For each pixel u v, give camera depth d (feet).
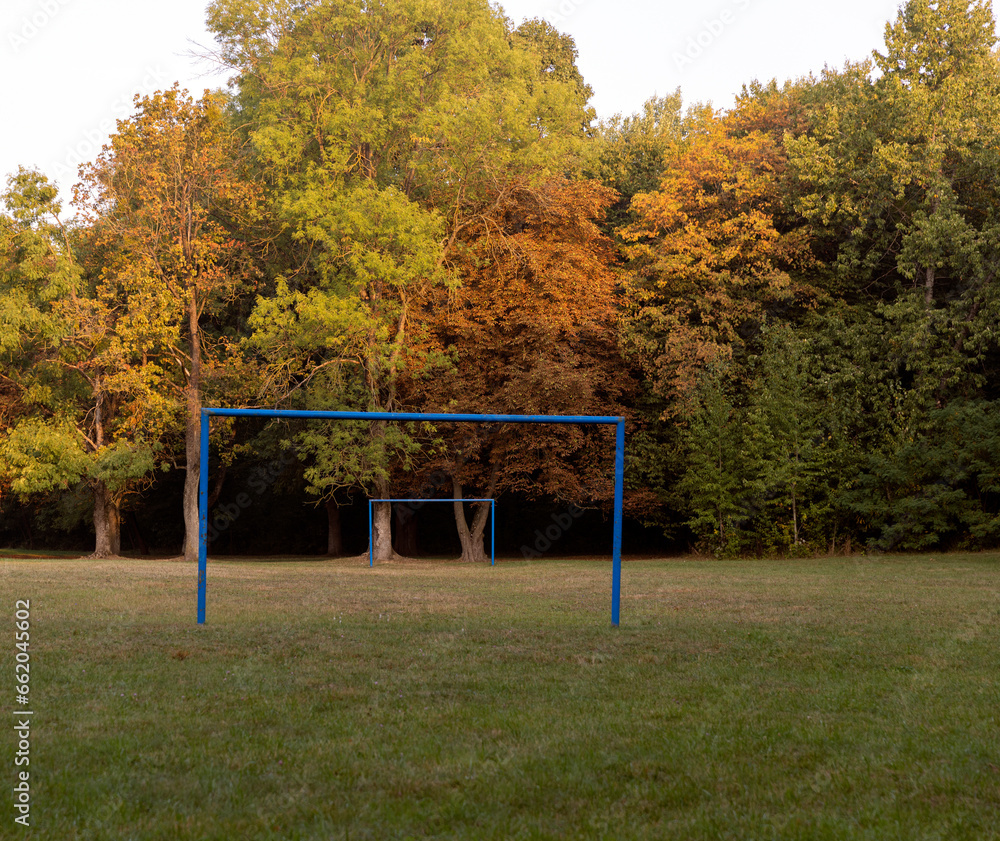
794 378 101.55
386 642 32.24
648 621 38.78
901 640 33.09
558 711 21.29
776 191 113.80
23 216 100.83
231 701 22.24
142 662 27.71
